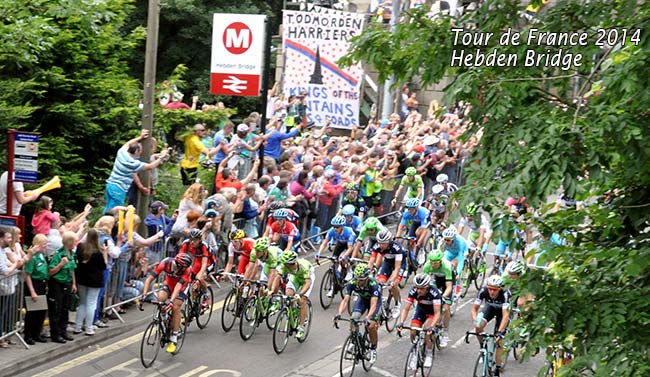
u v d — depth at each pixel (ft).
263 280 169.68
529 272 97.14
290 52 270.46
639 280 95.25
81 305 158.20
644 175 92.02
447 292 169.99
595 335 90.53
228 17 204.74
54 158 201.46
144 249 175.01
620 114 83.10
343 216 196.54
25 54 186.80
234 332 174.60
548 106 90.58
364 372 161.27
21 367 142.92
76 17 199.82
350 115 270.26
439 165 278.05
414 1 277.44
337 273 194.70
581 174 83.41
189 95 363.56
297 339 173.27
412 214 211.41
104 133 214.90
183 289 156.04
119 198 180.45
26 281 148.46
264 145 209.56
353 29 266.36
